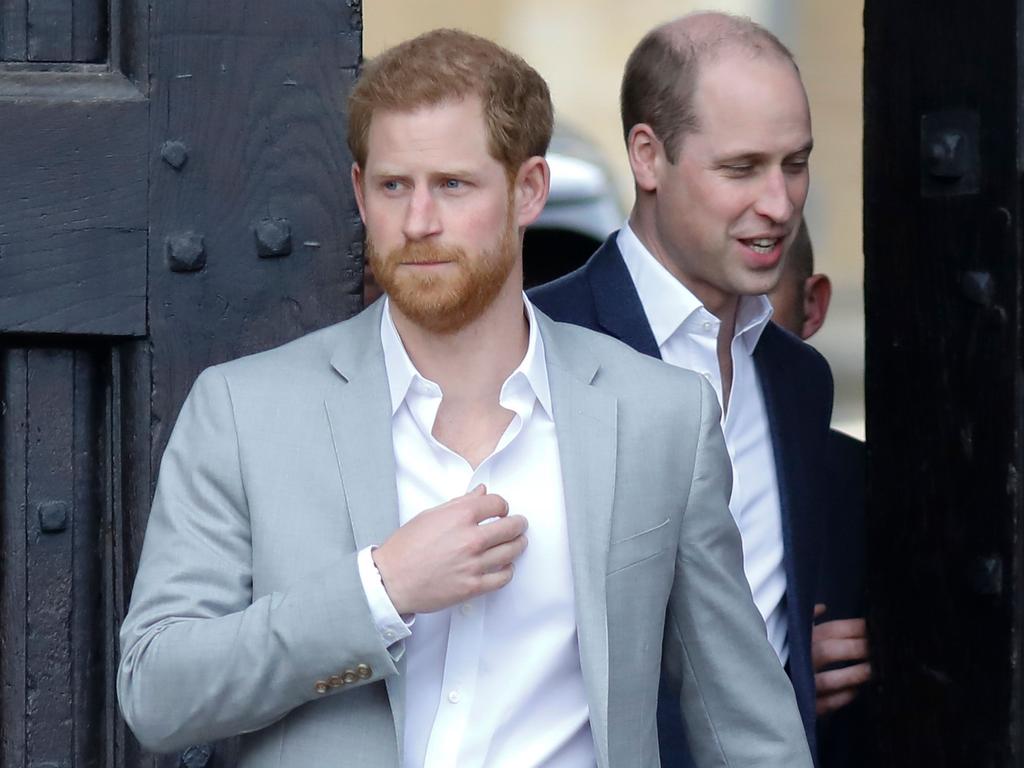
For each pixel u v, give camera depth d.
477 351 7.78
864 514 13.27
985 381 10.50
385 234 7.41
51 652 9.08
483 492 7.29
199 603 7.43
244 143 9.21
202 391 7.76
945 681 10.91
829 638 11.59
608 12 24.89
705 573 8.21
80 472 9.12
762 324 11.10
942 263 10.75
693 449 8.15
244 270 9.23
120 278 9.02
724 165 10.41
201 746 9.15
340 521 7.51
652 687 7.90
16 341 8.99
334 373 7.78
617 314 10.70
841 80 24.72
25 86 8.88
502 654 7.64
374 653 7.09
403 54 7.42
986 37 10.36
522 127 7.51
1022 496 10.37
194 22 9.11
